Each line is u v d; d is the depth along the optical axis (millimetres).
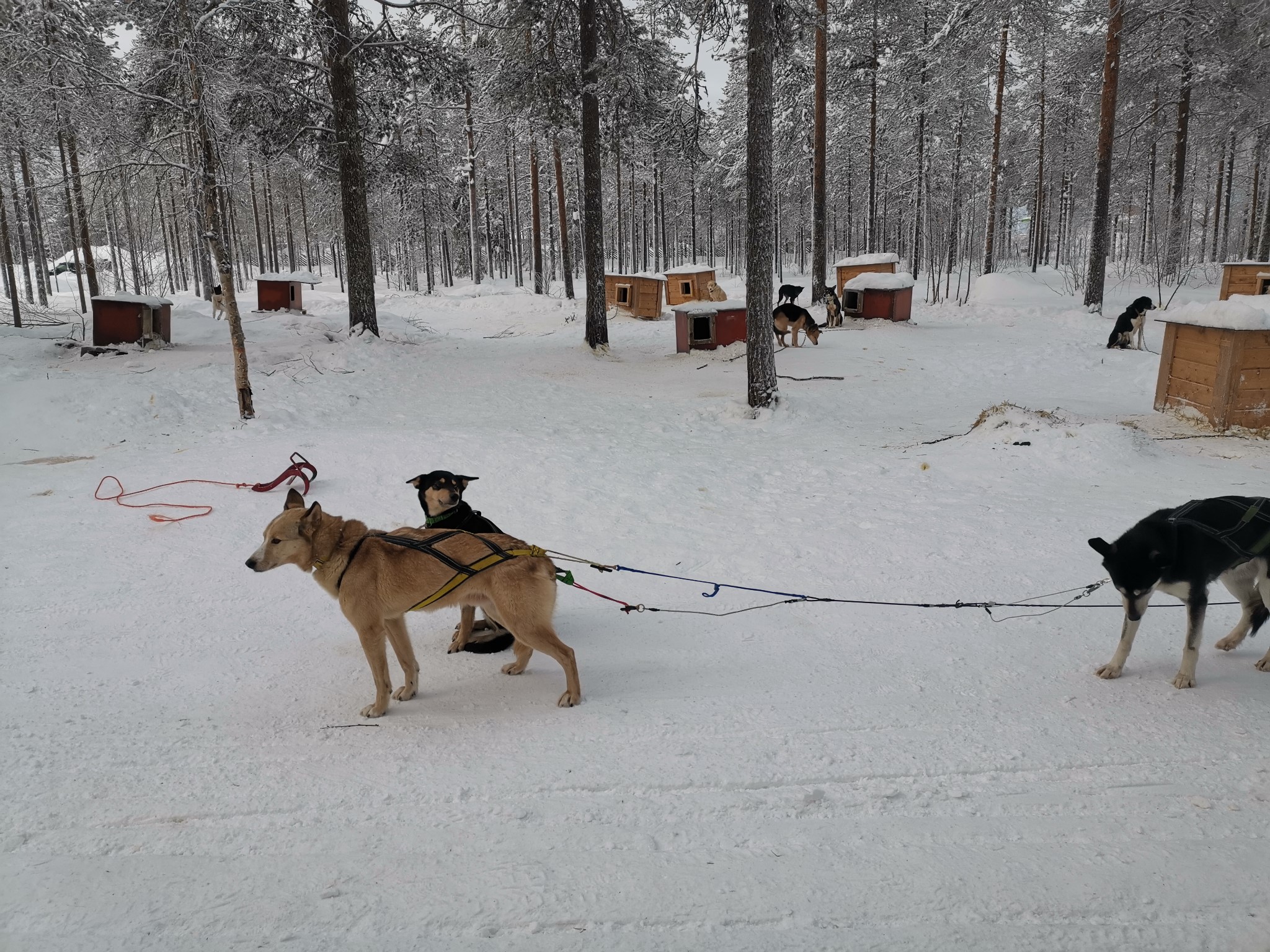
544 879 2973
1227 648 4945
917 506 8102
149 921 2773
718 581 6398
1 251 33312
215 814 3434
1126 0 21984
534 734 4133
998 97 31578
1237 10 24016
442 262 55281
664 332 23812
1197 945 2611
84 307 24453
